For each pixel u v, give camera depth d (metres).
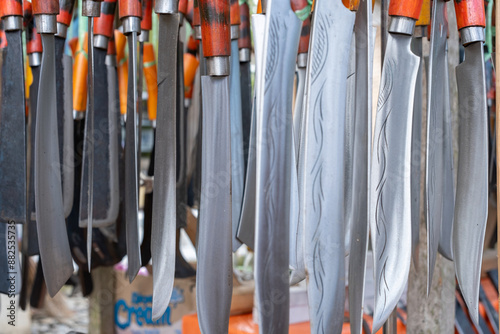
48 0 0.57
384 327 0.77
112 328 1.28
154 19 0.97
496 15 0.67
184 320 1.15
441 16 0.59
